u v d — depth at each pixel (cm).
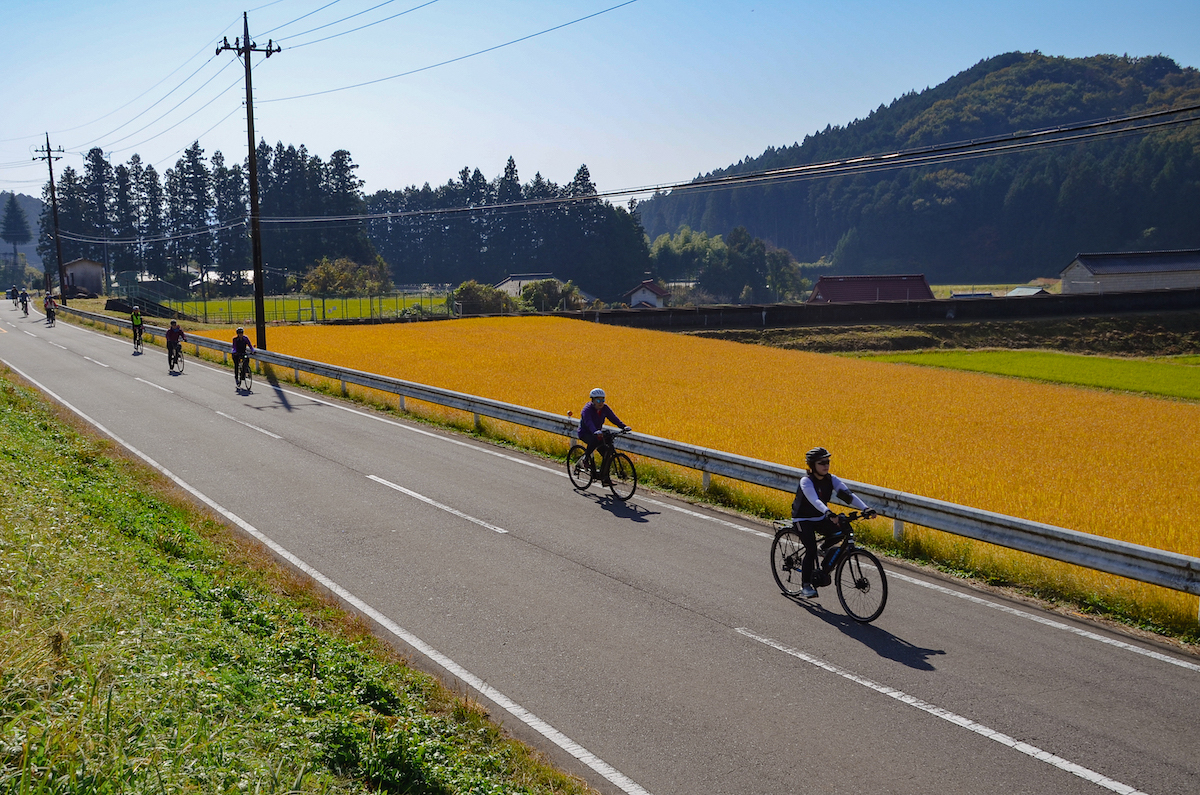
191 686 532
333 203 12838
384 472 1483
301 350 4019
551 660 739
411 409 2202
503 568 985
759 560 1034
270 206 12825
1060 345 6638
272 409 2172
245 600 795
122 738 440
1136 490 1595
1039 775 555
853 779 552
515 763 558
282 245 12481
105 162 12350
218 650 633
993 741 600
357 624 785
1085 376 4644
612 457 1357
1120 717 636
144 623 621
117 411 2061
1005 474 1653
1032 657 750
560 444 1712
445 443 1789
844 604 849
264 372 2975
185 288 12269
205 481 1384
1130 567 851
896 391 3284
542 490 1387
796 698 668
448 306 7888
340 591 904
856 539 1127
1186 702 662
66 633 564
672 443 1427
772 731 616
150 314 6372
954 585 958
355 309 8231
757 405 2605
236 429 1866
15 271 19350
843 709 649
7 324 5166
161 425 1886
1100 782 546
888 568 1021
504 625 816
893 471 1589
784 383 3356
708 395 2811
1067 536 900
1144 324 7038
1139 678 707
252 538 1082
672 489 1416
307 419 2039
